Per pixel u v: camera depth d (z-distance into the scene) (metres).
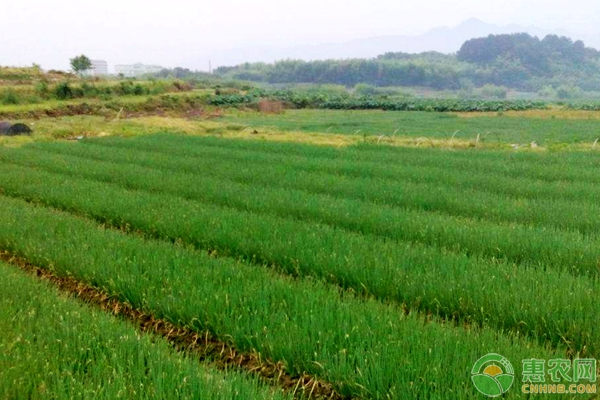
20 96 53.19
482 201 13.13
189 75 186.25
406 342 5.50
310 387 5.36
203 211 11.84
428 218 11.25
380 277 7.64
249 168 18.50
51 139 31.38
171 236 10.48
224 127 39.94
